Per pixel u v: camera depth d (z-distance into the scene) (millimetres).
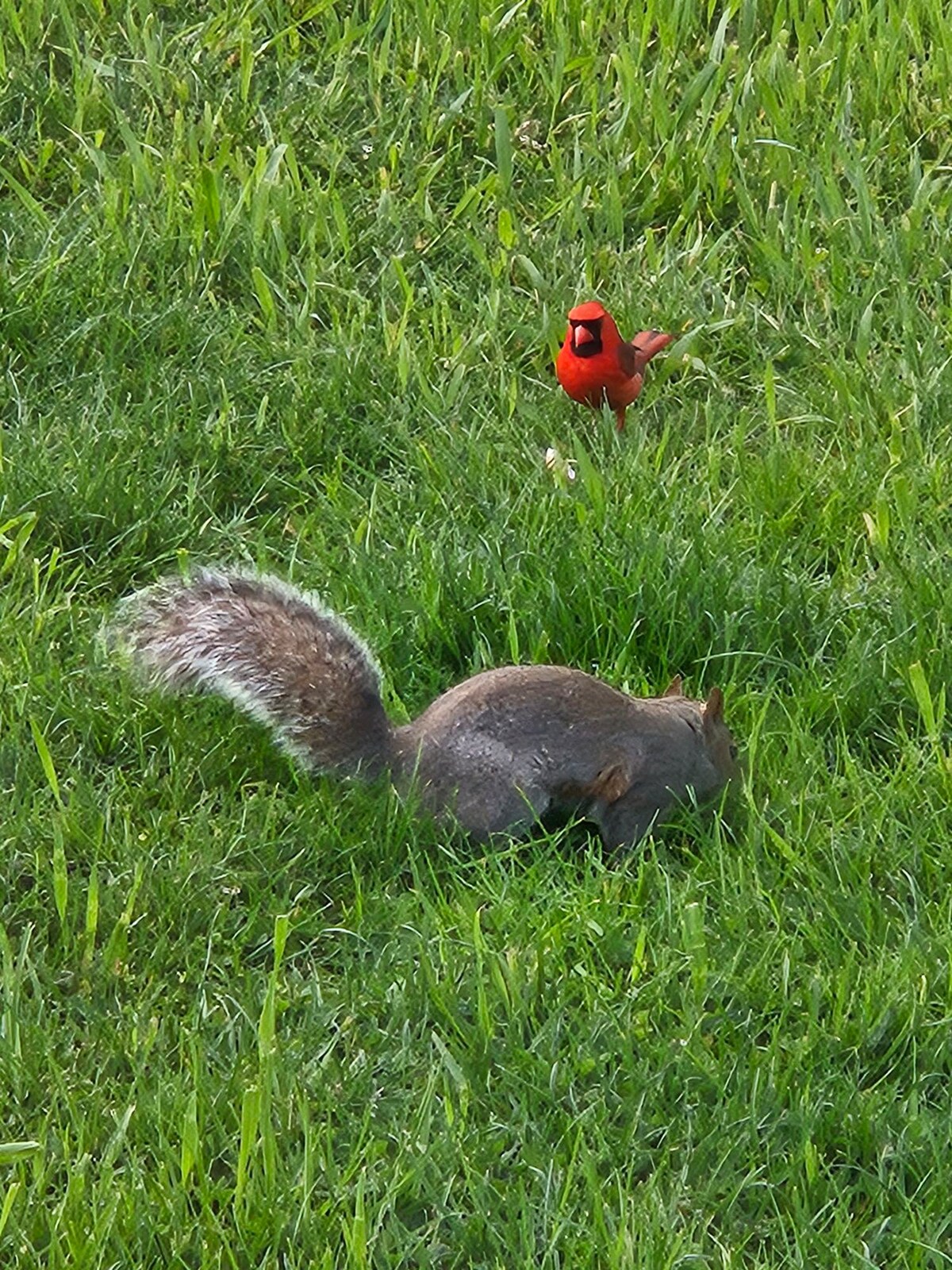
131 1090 7582
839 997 7938
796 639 10180
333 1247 7051
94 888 8242
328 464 11562
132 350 12188
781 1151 7465
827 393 11969
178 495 11180
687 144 13734
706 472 11250
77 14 14703
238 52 14406
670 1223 7137
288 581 10414
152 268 12859
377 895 8578
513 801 8820
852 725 9719
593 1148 7473
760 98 14141
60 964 8258
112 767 9406
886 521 10648
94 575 10578
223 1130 7418
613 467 11234
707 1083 7672
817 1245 7055
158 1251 7008
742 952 8211
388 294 12703
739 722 9758
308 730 9016
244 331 12445
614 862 8914
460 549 10531
